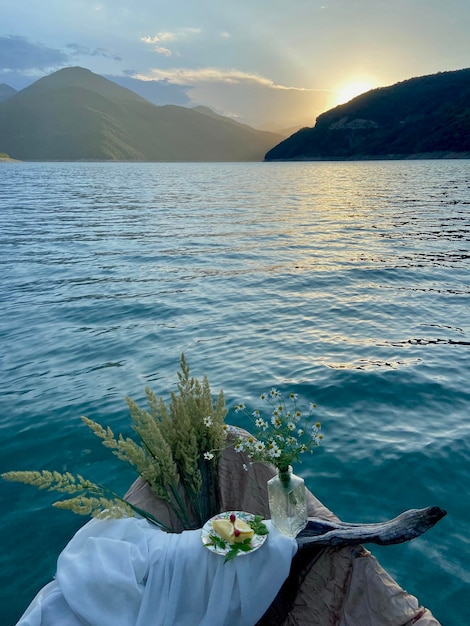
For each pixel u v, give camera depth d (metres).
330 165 179.50
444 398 7.64
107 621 2.89
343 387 8.03
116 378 8.76
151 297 14.12
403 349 9.70
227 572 3.07
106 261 19.98
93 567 2.98
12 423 7.24
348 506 5.32
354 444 6.41
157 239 25.34
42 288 15.62
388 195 52.25
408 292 14.06
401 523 3.16
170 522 3.74
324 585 3.18
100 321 12.04
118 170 158.00
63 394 8.15
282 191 61.41
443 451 6.18
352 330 10.91
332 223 30.67
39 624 2.90
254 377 8.58
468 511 5.17
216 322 11.72
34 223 32.69
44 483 3.33
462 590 4.22
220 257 20.20
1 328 11.70
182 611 3.09
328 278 15.94
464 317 11.76
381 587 3.00
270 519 3.61
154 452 3.80
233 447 4.09
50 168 180.75
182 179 96.44
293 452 3.30
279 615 3.27
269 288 14.88
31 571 4.60
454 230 27.05
